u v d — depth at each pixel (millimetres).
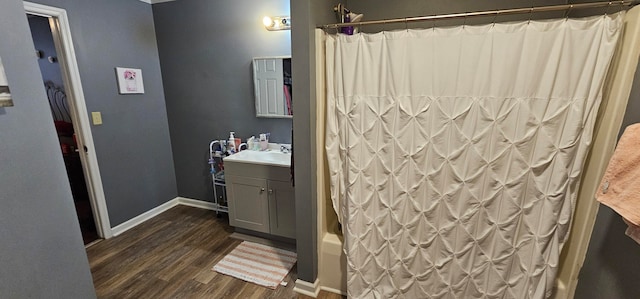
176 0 2754
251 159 2445
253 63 2611
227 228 2834
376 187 1604
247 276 2127
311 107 1612
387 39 1409
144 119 2902
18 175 902
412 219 1582
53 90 3293
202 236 2689
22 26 895
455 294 1620
